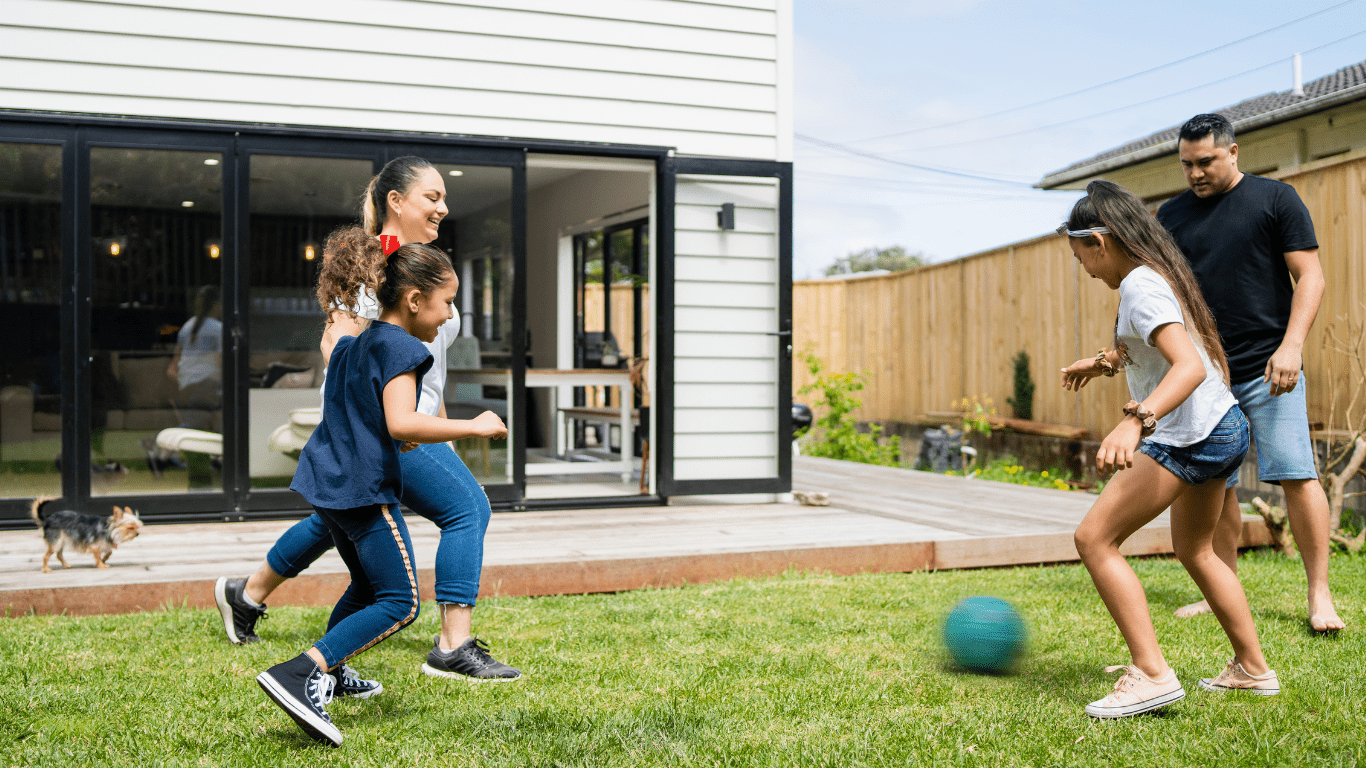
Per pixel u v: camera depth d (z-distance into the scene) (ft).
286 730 7.57
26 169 16.51
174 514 17.13
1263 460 11.41
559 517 17.93
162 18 16.89
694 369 19.90
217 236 17.47
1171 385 7.33
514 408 18.70
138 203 17.08
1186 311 7.82
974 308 35.24
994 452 33.04
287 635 10.55
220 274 17.28
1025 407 32.12
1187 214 12.05
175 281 17.24
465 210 18.39
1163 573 14.30
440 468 9.29
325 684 7.27
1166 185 36.94
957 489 23.26
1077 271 29.22
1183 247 11.99
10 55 16.25
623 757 7.01
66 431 16.80
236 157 17.21
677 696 8.50
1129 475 7.95
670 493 19.52
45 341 16.80
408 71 18.08
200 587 12.05
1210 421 7.82
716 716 7.89
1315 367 20.39
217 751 7.12
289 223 20.81
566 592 13.15
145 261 17.11
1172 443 7.84
